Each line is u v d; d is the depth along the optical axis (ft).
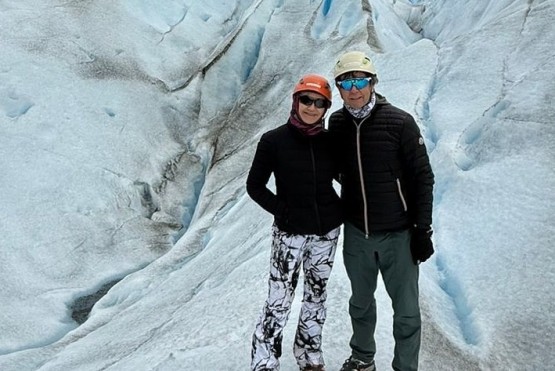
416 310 9.91
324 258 10.41
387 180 9.41
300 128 9.75
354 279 10.34
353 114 9.41
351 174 9.72
